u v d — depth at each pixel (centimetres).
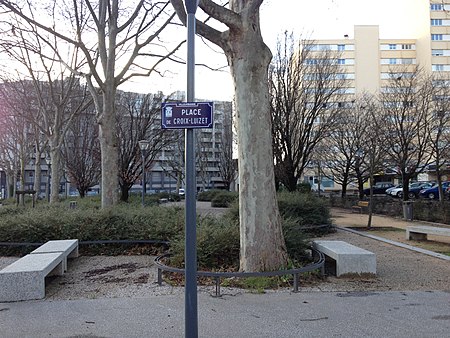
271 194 728
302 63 1895
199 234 822
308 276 736
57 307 585
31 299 624
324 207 1461
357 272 754
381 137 2866
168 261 805
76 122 2912
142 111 2638
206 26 739
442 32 6175
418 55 6494
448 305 584
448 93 2431
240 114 732
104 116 1491
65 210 1219
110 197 1485
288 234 842
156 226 1082
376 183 5097
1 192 5791
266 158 727
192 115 381
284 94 1789
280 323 510
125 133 2598
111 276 793
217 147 5381
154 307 580
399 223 1803
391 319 524
